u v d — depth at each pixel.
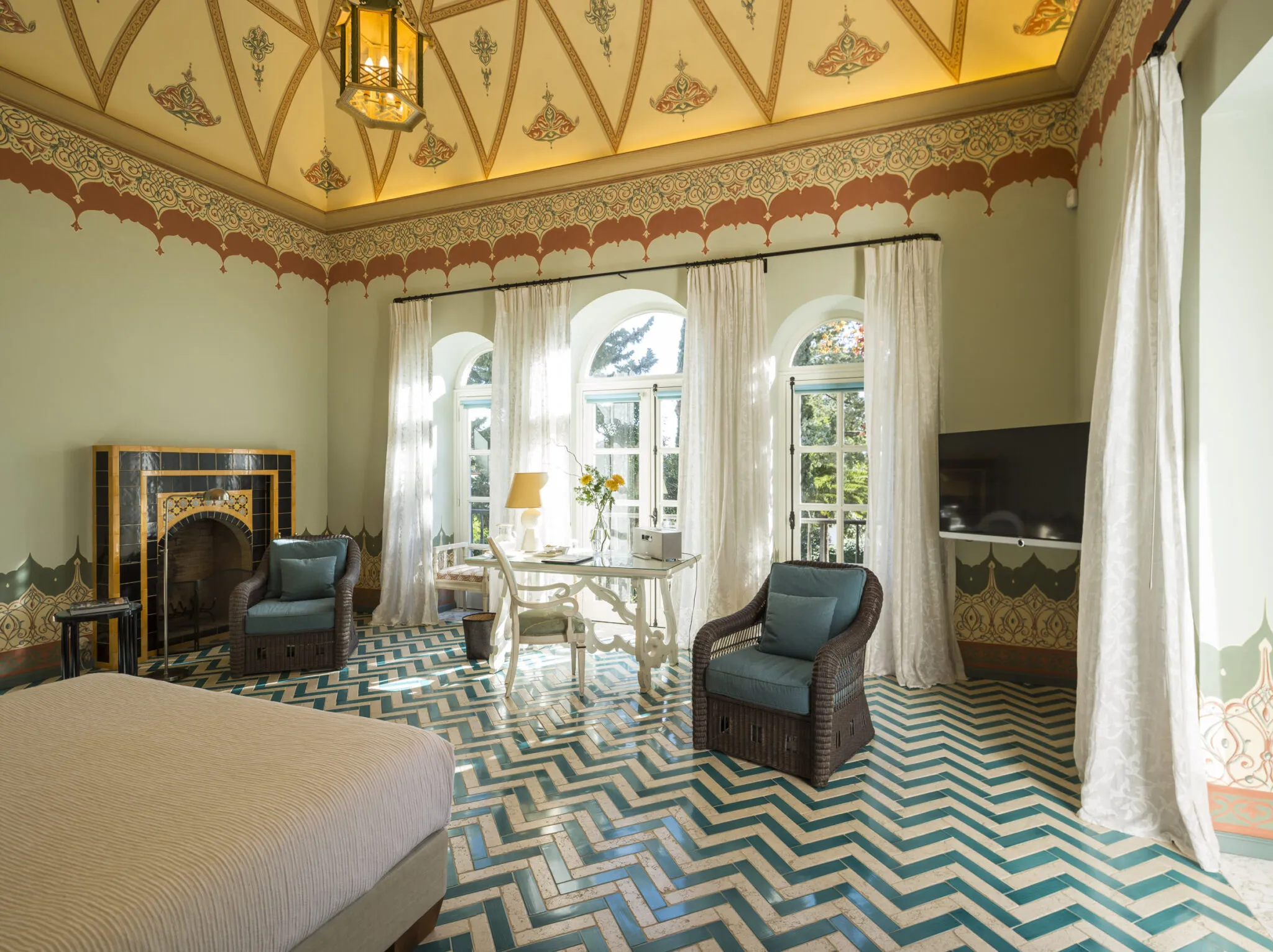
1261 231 2.60
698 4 4.88
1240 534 2.62
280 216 6.40
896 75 4.74
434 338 6.44
